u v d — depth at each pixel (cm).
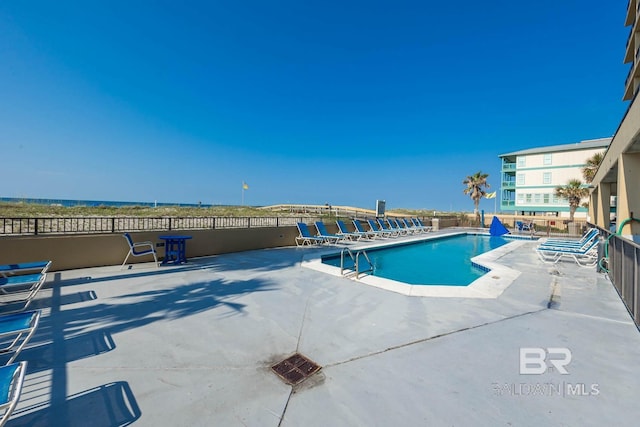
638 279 362
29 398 218
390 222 1716
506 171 3847
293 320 375
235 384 239
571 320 380
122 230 796
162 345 304
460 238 1681
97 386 235
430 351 297
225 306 424
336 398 223
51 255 618
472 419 202
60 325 353
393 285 538
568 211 3278
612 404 218
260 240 1012
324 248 1051
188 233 824
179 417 202
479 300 460
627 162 643
